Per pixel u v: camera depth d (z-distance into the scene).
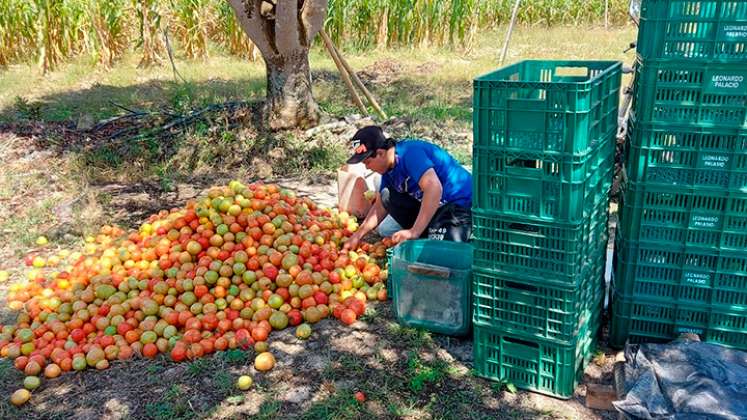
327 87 12.19
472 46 17.45
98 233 6.25
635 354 3.48
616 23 22.81
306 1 8.55
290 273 4.58
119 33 15.75
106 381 3.91
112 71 14.80
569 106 3.02
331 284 4.64
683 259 3.61
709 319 3.65
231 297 4.48
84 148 8.29
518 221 3.31
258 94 11.73
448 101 11.34
